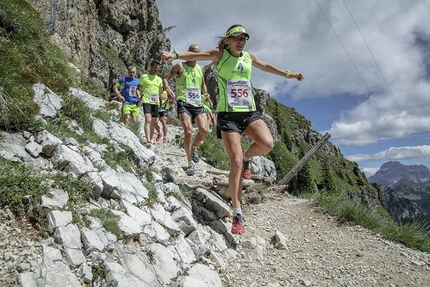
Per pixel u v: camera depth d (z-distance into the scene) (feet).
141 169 17.72
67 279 9.17
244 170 18.62
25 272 8.83
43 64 19.89
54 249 9.89
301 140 432.25
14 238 9.82
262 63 17.61
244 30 15.53
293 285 14.67
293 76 17.89
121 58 139.64
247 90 16.25
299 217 22.12
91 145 16.29
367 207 22.34
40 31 24.17
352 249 18.35
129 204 14.15
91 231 11.07
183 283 11.68
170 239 14.03
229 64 16.02
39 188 11.41
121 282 10.14
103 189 13.69
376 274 16.07
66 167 13.46
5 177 11.10
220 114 16.39
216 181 22.04
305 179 302.45
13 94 14.78
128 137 20.51
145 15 157.28
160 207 15.58
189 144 20.56
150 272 11.48
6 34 19.49
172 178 19.86
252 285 14.10
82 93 23.20
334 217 21.93
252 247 17.46
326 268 16.39
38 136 14.25
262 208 23.17
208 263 14.52
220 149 36.42
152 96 28.58
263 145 16.16
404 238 19.60
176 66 20.38
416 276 16.03
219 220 18.63
